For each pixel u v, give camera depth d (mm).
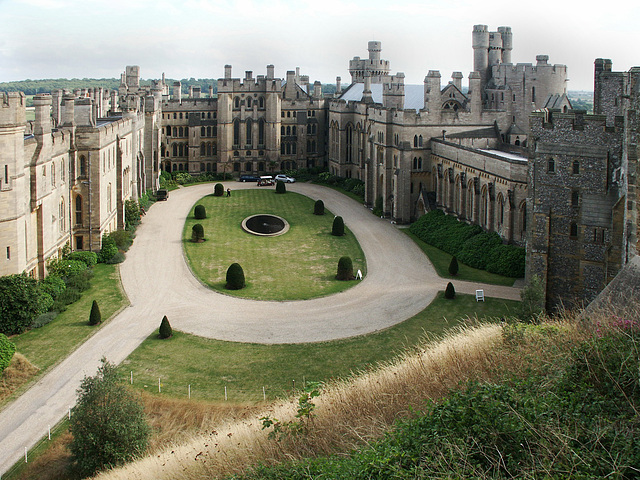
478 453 23453
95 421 40188
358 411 33625
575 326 34781
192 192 137000
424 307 69688
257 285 78250
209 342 60812
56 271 73250
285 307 70625
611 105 66062
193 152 152750
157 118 135125
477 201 92812
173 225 107688
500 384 28594
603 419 23359
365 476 23938
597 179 59969
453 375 34094
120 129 100375
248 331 63594
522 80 121312
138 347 59469
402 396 33938
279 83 153250
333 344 60062
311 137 160250
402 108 112188
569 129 60844
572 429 23344
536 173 62844
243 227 105938
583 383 26375
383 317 67062
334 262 88250
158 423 46188
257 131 153875
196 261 87812
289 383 52219
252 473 28391
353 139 145500
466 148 96000
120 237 91750
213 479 31328
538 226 63344
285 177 149500
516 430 23344
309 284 78688
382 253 92688
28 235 68000
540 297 58406
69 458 42250
